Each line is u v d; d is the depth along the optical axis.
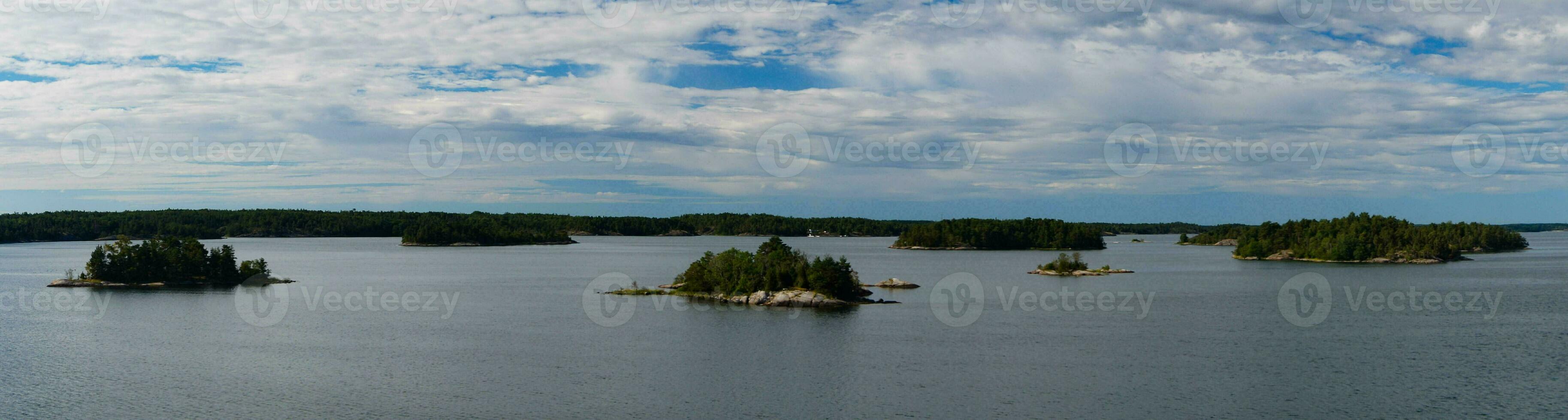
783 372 90.44
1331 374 89.12
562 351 101.12
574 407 77.56
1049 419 73.88
